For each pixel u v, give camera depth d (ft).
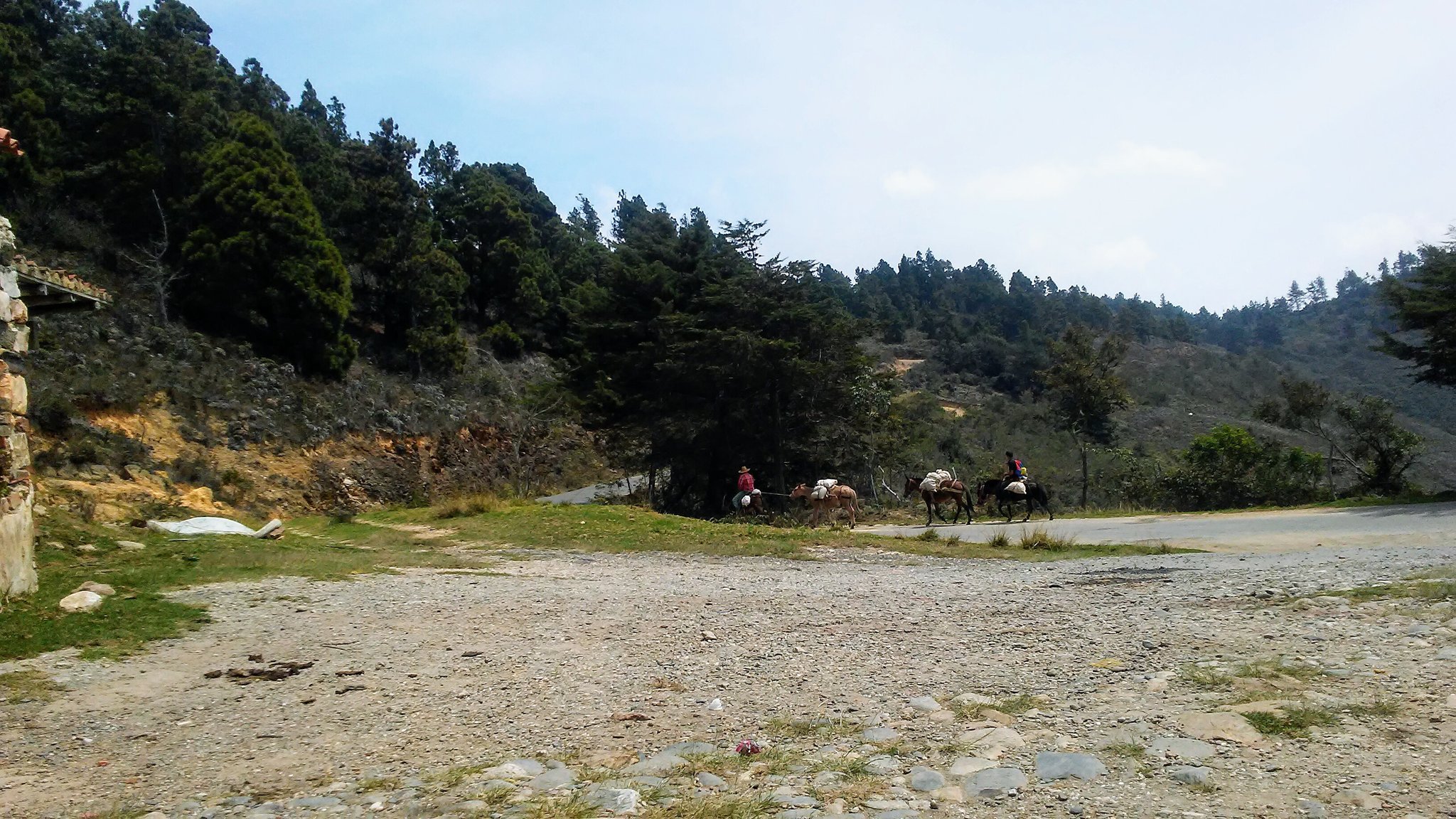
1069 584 34.45
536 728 18.83
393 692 21.94
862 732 17.31
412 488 119.96
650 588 38.93
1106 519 82.99
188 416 106.01
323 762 17.26
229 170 135.54
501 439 152.15
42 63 153.69
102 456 85.81
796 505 92.38
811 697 20.01
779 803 13.96
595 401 126.93
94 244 128.47
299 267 135.13
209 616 31.30
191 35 204.85
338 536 65.10
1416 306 85.51
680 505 125.18
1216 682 18.24
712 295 118.62
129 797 15.69
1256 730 15.24
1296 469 107.14
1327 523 63.41
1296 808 12.32
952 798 13.73
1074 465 158.92
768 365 108.58
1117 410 148.15
